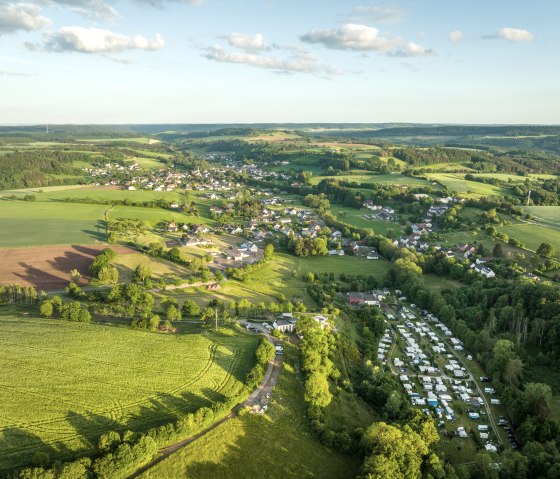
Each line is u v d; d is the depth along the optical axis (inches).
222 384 4886.8
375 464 3779.5
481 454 4279.0
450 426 5059.1
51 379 4589.1
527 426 4722.0
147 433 3917.3
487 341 6501.0
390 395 5036.9
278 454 4121.6
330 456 4220.0
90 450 3782.0
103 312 6579.7
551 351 6225.4
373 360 6269.7
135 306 6978.4
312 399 4717.0
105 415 4178.2
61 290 7800.2
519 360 5762.8
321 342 5757.9
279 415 4571.9
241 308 7219.5
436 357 6560.0
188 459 3892.7
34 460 3523.6
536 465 4136.3
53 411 4146.2
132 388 4598.9
